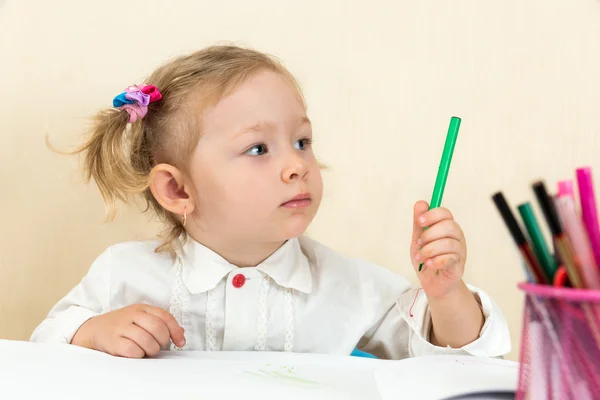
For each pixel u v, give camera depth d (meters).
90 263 1.31
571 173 1.32
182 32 1.35
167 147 0.92
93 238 1.31
